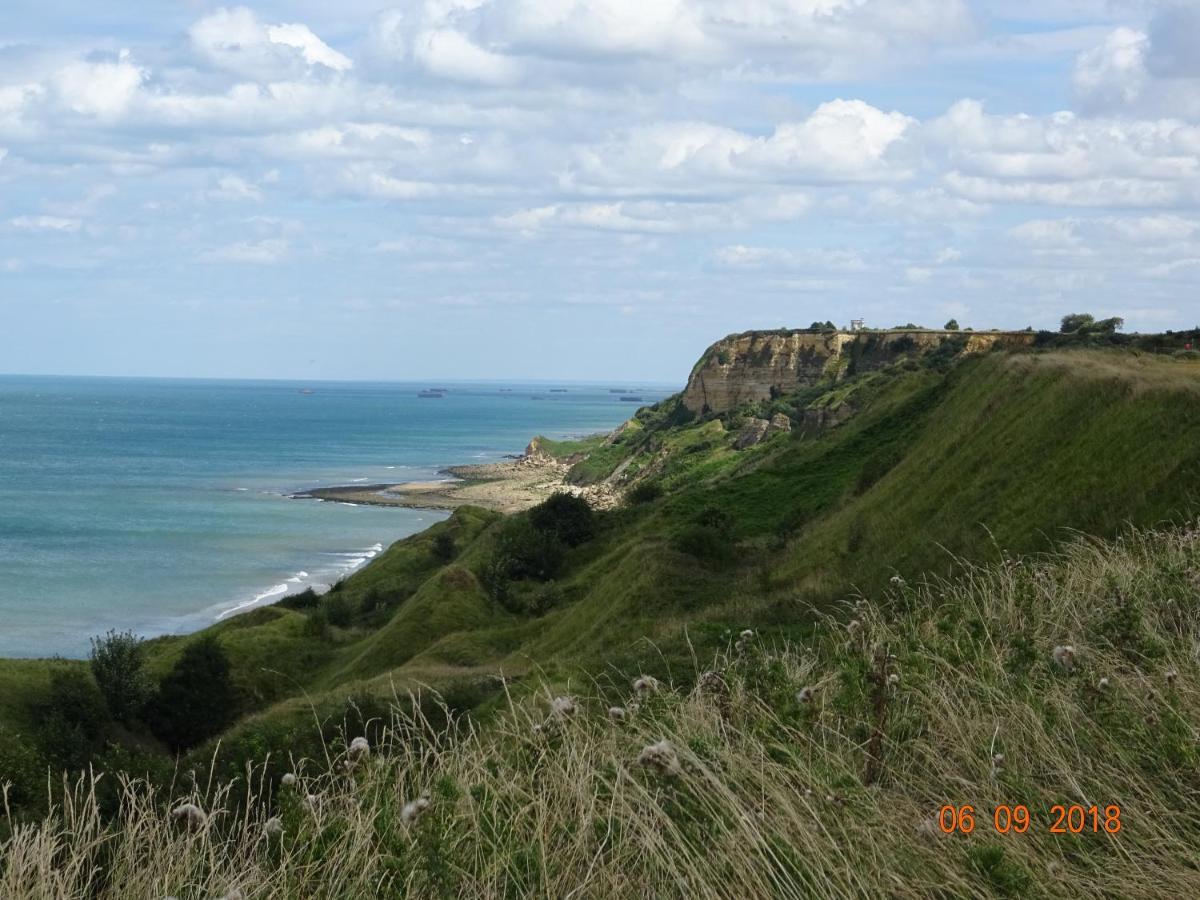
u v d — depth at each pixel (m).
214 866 5.43
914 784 6.33
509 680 21.80
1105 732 6.41
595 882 5.21
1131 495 22.27
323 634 51.66
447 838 5.29
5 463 184.00
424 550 70.62
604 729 6.85
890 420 53.41
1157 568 10.88
